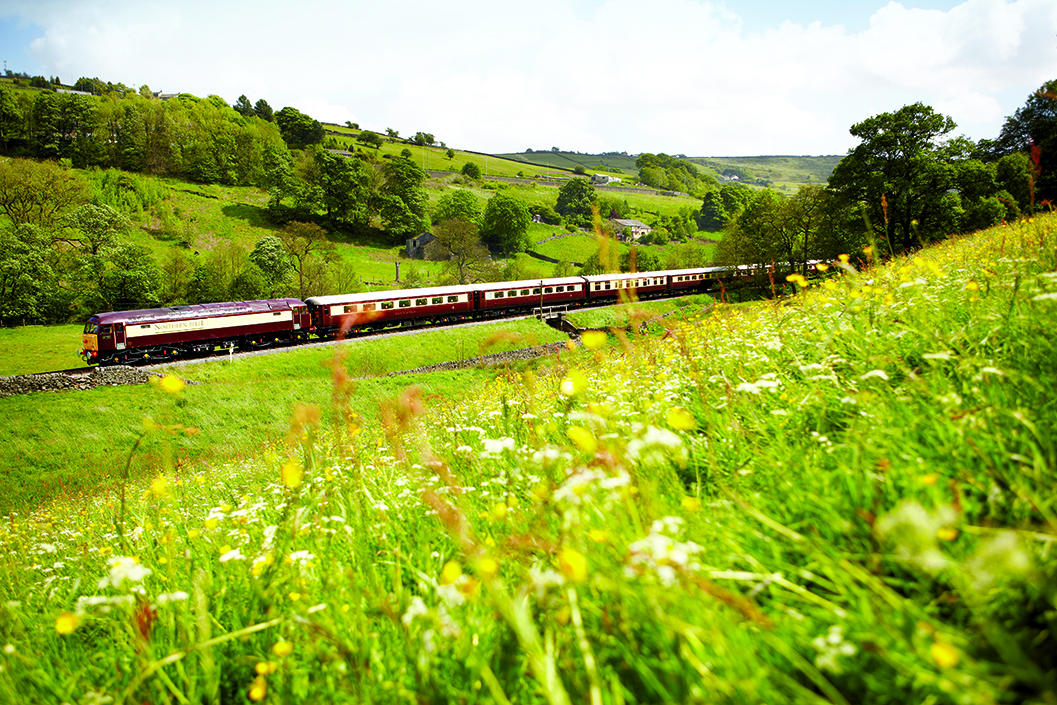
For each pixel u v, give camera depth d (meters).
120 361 31.97
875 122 41.06
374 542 2.98
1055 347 2.58
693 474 2.85
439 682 1.83
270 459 7.29
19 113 120.62
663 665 1.55
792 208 51.12
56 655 2.58
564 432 3.88
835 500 2.06
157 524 4.79
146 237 92.31
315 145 179.62
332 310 38.59
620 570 1.79
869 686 1.43
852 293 4.71
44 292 55.66
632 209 173.88
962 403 2.35
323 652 2.06
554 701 1.39
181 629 2.39
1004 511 1.81
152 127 122.69
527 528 2.39
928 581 1.66
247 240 103.38
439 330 41.25
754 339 4.88
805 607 1.71
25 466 21.95
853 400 2.67
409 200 124.44
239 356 34.03
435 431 5.55
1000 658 1.37
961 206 38.59
